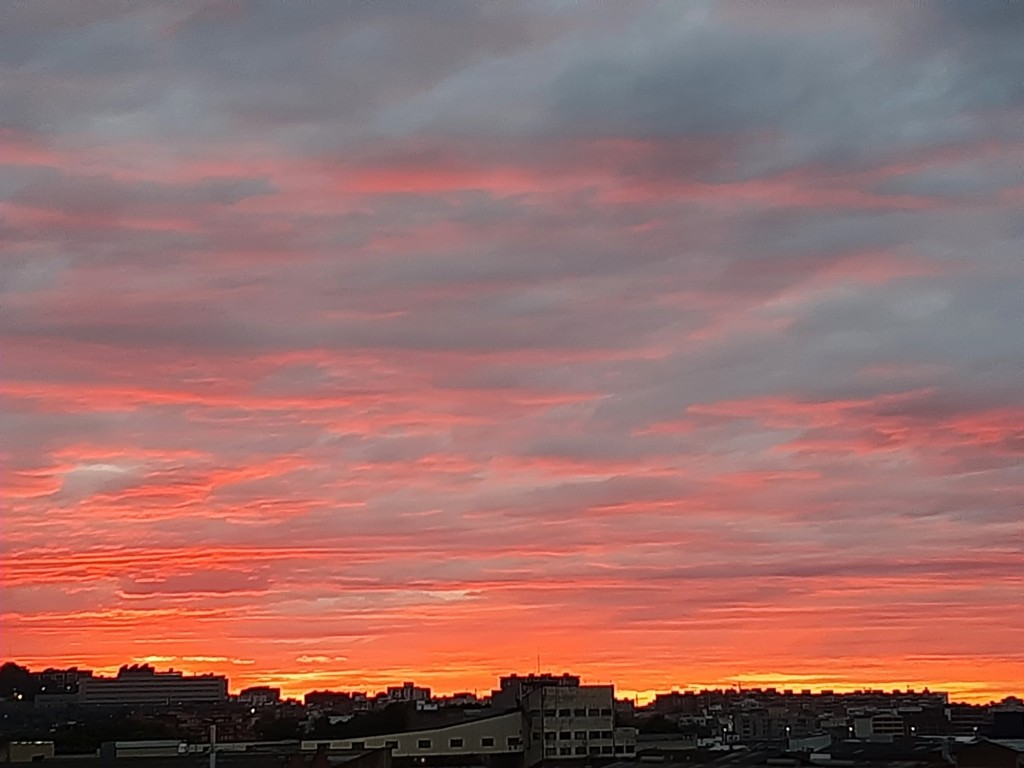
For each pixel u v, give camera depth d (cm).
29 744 17862
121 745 17838
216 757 16800
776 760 16338
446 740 19462
